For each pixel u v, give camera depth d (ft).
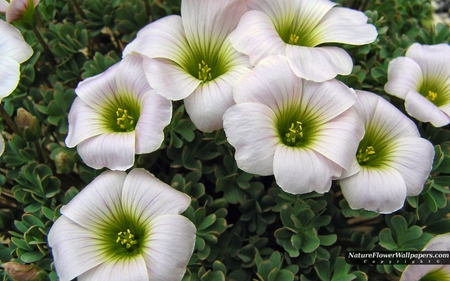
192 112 0.40
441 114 0.42
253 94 0.39
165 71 0.40
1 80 0.41
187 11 0.42
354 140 0.39
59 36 0.51
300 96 0.40
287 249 0.42
